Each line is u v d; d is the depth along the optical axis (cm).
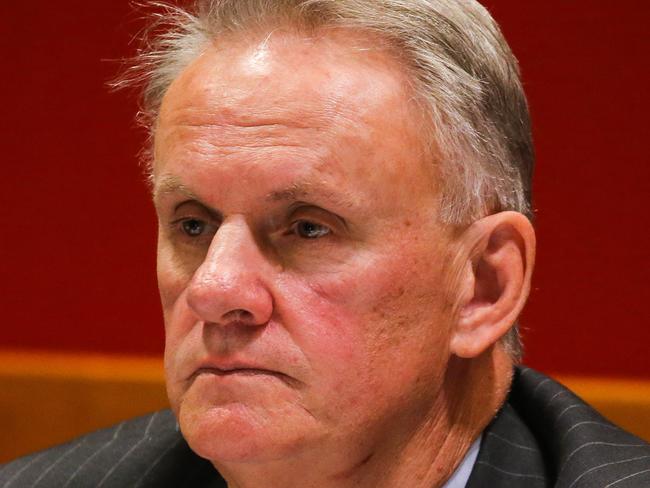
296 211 383
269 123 383
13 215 854
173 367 397
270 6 403
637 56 753
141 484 501
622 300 770
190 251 403
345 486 404
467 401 430
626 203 763
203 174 386
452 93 403
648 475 406
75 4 834
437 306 401
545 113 765
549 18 758
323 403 381
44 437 798
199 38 427
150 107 459
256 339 378
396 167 387
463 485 435
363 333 385
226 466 400
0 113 846
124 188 841
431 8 408
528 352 785
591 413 448
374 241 385
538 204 773
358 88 387
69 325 852
